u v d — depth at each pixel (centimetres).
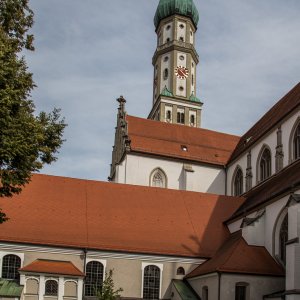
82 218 5731
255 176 7206
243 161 7750
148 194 6397
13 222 5384
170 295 5494
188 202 6469
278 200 5194
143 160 7994
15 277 5131
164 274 5534
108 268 5391
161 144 8288
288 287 4362
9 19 3453
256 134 7744
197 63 12238
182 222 6100
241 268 4875
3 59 3095
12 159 3075
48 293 4966
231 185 8112
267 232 5350
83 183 6259
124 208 6056
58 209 5756
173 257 5597
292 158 6244
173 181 8075
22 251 5200
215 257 5522
